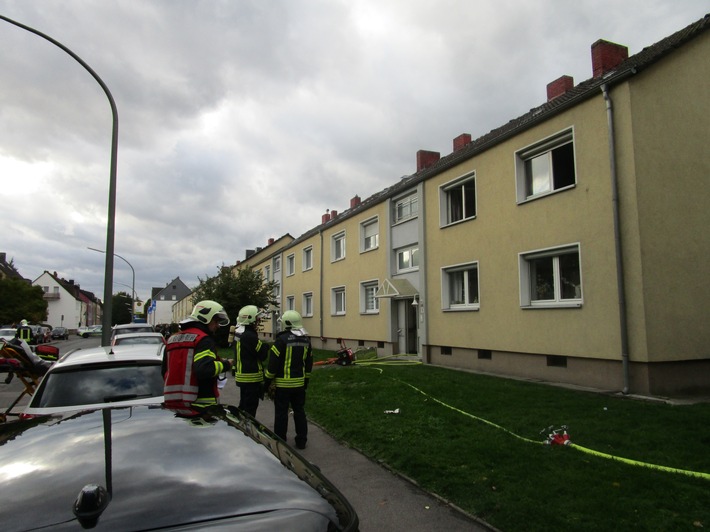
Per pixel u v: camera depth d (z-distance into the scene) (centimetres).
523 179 1266
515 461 540
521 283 1234
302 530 196
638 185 949
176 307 10119
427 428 704
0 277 4756
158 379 492
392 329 1927
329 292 2566
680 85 1019
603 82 996
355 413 830
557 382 1110
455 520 429
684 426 646
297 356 661
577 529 380
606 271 1003
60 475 219
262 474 235
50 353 926
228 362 491
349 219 2330
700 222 995
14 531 179
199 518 193
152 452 246
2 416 446
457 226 1495
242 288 2959
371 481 531
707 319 971
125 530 183
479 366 1392
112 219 1269
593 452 555
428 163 2159
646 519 389
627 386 934
